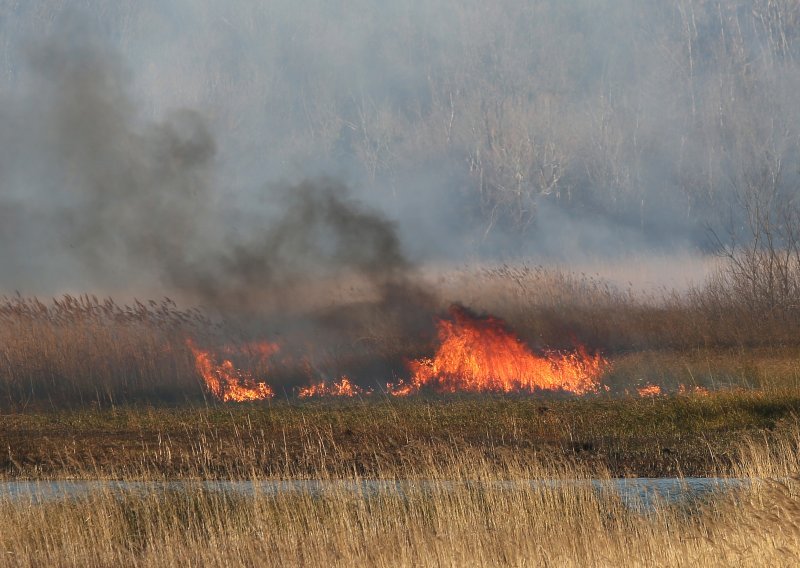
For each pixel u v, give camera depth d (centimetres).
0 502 4475
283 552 3988
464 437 6319
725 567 3634
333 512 4184
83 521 4341
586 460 5759
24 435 6650
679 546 3769
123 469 5553
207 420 7069
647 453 5903
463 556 3784
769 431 6131
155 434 6644
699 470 5531
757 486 4234
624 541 3850
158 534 4166
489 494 4331
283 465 5750
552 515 4119
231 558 4047
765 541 3678
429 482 4662
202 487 4791
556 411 7056
